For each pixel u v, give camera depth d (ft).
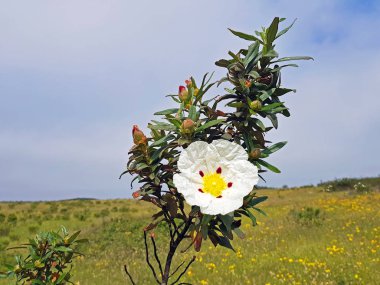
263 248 39.91
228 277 31.78
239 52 9.62
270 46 9.25
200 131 8.66
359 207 61.57
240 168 7.05
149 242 49.42
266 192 99.71
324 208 62.28
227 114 8.93
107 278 34.53
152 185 8.94
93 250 48.19
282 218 55.98
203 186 6.95
